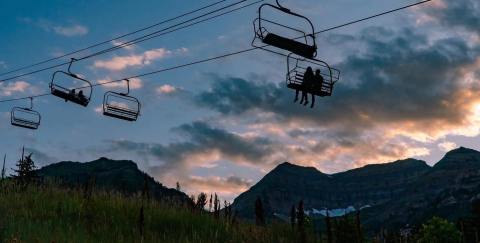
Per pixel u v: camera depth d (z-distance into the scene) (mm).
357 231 21359
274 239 21328
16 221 18281
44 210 21078
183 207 23875
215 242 20078
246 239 21250
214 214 23562
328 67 14516
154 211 22734
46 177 26172
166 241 19125
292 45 13977
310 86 14516
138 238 19016
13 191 24250
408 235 22000
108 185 24984
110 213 21844
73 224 19750
